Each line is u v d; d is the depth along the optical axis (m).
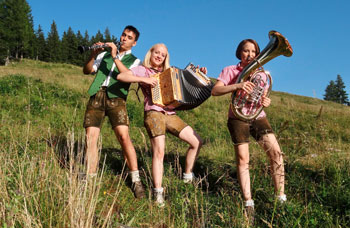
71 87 11.95
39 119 7.06
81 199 2.29
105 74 3.69
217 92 3.22
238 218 2.68
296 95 37.88
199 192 3.38
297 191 3.55
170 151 5.27
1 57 55.94
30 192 2.46
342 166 4.13
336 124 9.46
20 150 3.88
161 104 3.42
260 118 3.30
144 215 2.89
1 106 7.80
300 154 4.99
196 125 9.11
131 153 3.58
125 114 3.62
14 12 63.69
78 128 6.68
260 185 3.46
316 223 2.70
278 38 2.85
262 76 3.26
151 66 3.72
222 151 5.76
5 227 2.00
